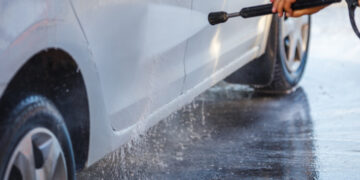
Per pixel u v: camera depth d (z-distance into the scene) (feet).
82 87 9.58
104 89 10.14
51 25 8.45
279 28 19.60
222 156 14.66
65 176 9.24
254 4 16.52
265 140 16.10
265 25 18.37
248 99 21.20
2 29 7.66
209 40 14.02
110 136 10.57
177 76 12.74
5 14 7.70
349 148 15.30
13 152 8.13
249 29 16.92
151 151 14.76
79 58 9.23
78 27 9.08
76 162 10.21
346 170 13.62
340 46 31.91
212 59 14.53
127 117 11.09
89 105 9.73
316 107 19.90
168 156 14.49
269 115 18.92
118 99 10.63
